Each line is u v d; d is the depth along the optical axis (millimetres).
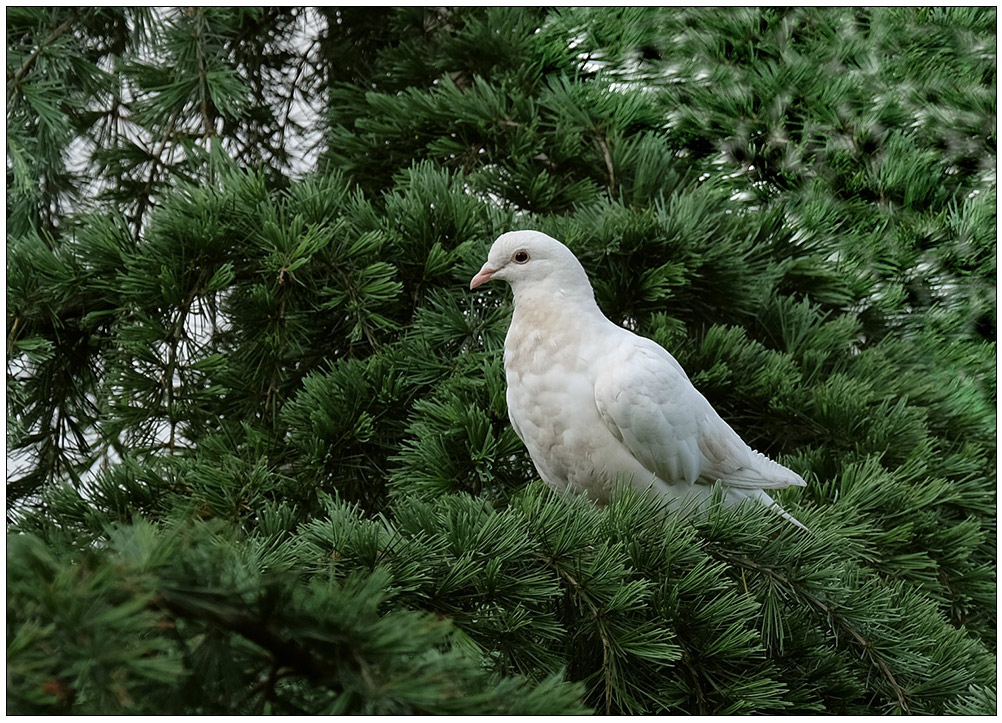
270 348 5727
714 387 5914
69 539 4055
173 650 2025
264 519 4453
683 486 4520
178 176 7285
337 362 5844
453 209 6176
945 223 7875
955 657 3885
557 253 4602
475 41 7703
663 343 5871
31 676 1808
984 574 5461
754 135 8023
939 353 7477
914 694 3619
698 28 8305
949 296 7938
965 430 6695
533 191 6801
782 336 6695
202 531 2137
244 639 2141
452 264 6117
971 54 8492
